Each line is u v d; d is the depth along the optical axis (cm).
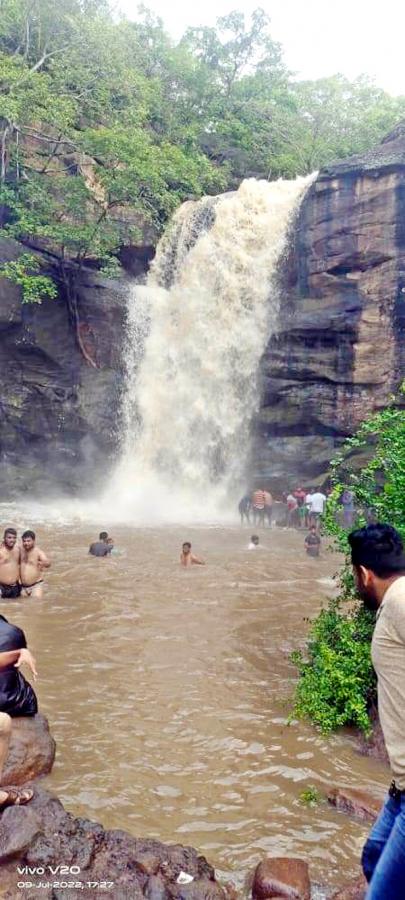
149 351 2608
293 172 3531
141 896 332
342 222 2266
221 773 506
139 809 451
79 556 1405
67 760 515
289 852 408
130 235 2750
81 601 1022
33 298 2258
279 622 945
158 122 3512
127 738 559
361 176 2227
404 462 641
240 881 379
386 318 2178
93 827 393
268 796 475
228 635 872
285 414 2347
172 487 2500
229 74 4031
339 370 2259
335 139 3756
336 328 2245
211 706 634
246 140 3631
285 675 727
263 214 2569
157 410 2555
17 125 2461
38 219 2438
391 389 2164
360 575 277
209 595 1096
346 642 615
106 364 2586
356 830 434
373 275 2205
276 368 2348
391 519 641
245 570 1329
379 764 530
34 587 1044
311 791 480
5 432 2406
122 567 1301
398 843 232
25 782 467
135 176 2531
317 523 1666
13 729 494
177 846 387
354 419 2234
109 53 2975
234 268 2548
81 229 2458
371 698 601
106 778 490
